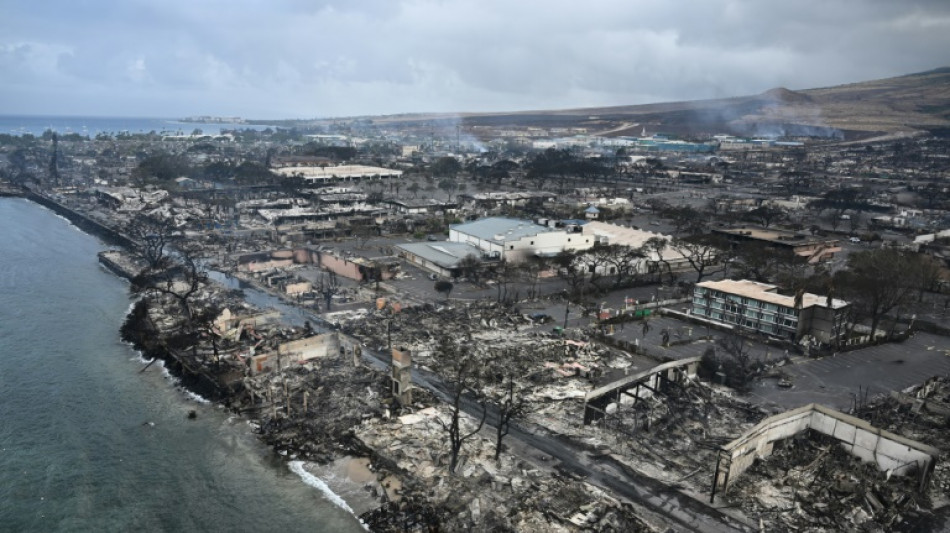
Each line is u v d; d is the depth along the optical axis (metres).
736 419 97.12
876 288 140.12
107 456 88.88
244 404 102.75
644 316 149.62
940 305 167.62
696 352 125.62
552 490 76.94
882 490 77.75
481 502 75.06
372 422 94.75
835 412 86.88
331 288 167.00
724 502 75.19
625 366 118.62
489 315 145.38
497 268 187.50
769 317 137.25
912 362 124.75
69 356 123.69
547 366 116.94
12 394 107.00
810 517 72.56
